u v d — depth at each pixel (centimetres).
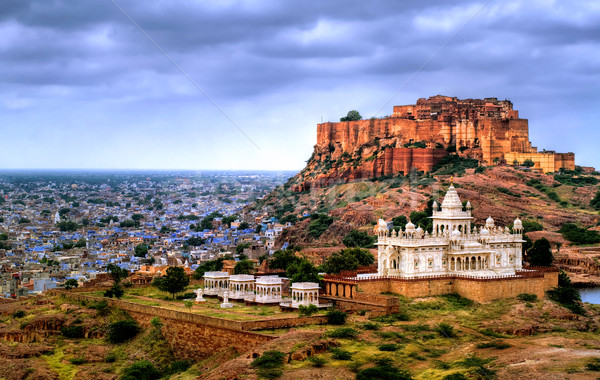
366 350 17350
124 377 18000
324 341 17462
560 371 15462
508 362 16312
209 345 19300
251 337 18400
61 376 18200
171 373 18750
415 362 16688
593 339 18700
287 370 16138
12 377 17850
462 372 15762
